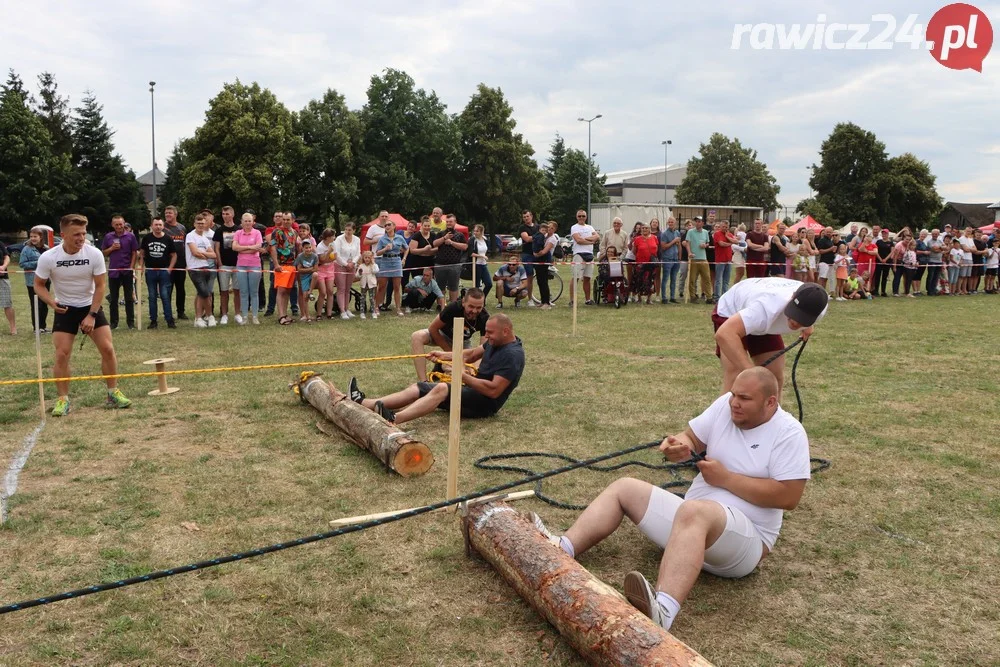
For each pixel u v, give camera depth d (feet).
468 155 153.89
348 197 136.77
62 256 20.30
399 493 15.03
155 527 13.33
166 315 37.11
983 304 52.60
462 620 10.34
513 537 10.92
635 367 27.84
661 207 118.52
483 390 19.57
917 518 13.96
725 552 10.73
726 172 201.16
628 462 16.61
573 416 20.93
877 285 59.93
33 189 135.13
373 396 22.88
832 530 13.44
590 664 9.22
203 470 16.29
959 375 26.66
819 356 30.55
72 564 11.93
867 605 10.89
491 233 156.87
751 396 10.90
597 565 12.12
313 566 11.87
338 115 141.38
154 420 20.27
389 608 10.66
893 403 22.48
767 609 10.75
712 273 52.54
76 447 17.93
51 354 29.99
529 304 48.42
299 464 16.67
